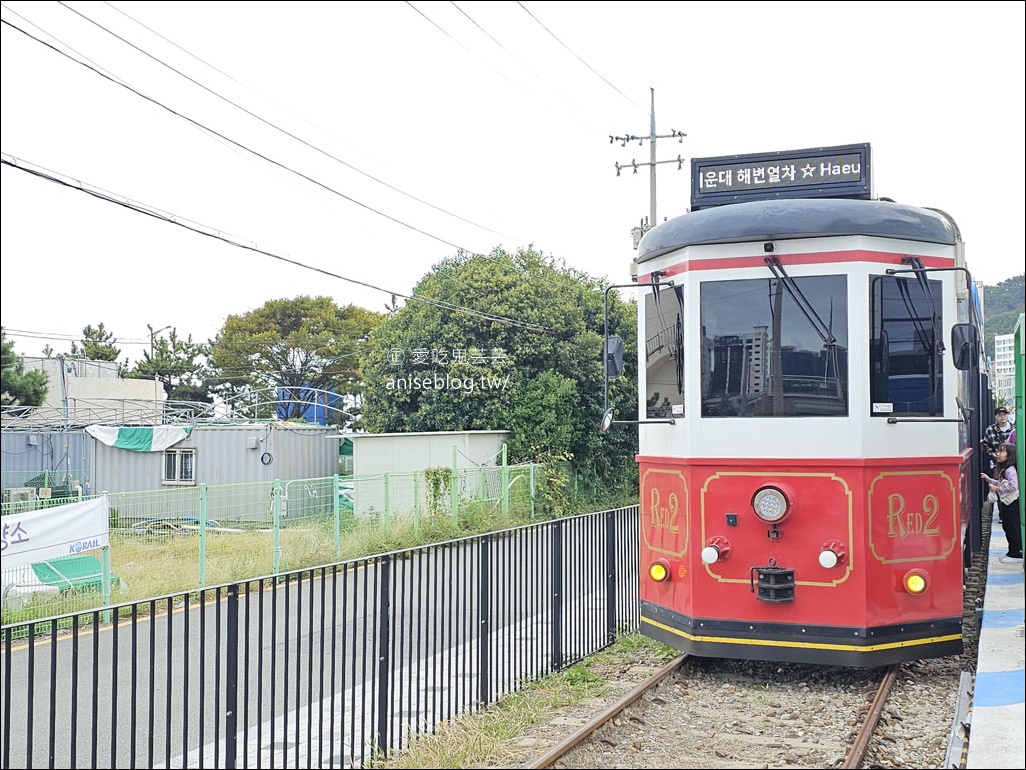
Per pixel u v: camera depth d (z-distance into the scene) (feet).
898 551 26.32
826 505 26.18
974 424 43.88
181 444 88.07
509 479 80.43
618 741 22.38
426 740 22.52
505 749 22.31
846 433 26.07
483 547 26.53
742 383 27.20
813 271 26.73
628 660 32.01
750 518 26.89
